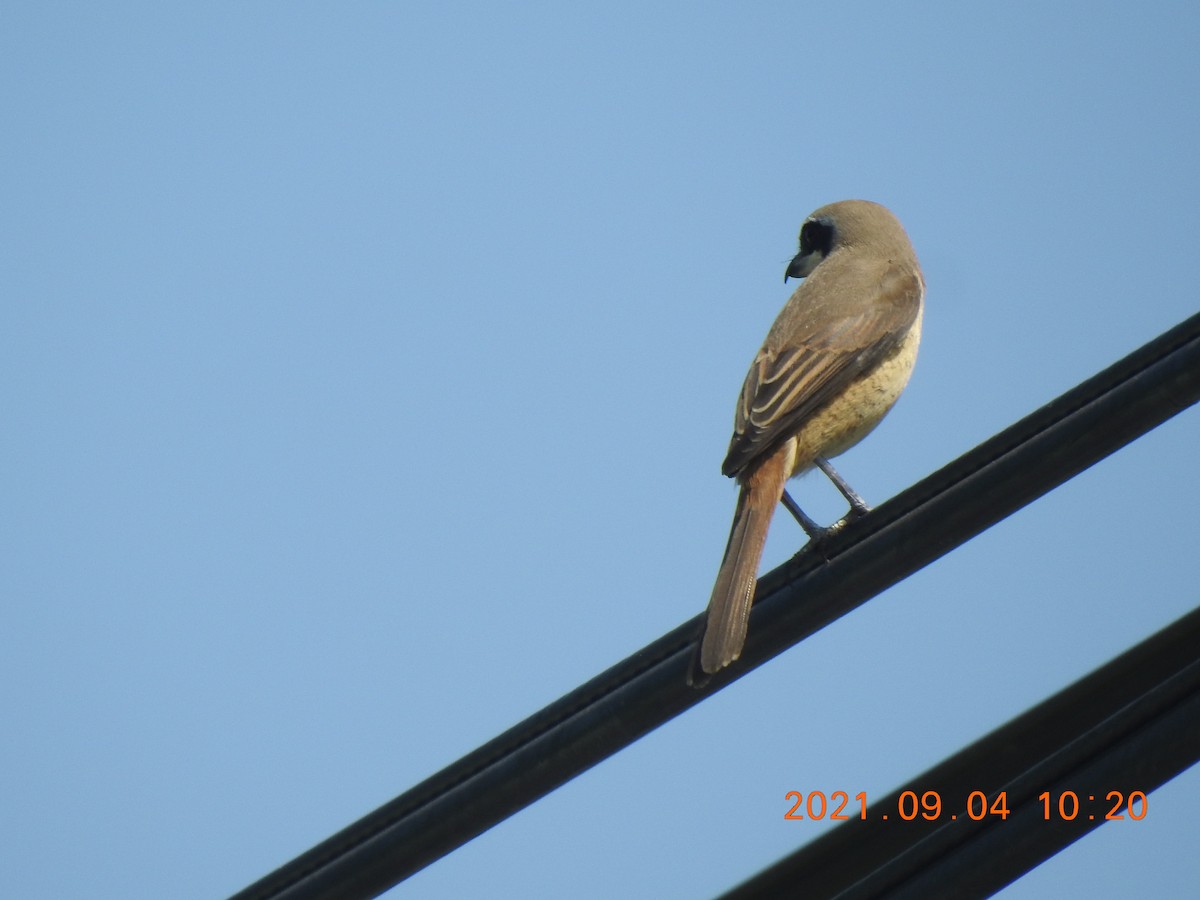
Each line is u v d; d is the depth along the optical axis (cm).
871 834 777
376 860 778
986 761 768
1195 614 746
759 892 783
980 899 684
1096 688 758
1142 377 745
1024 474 770
